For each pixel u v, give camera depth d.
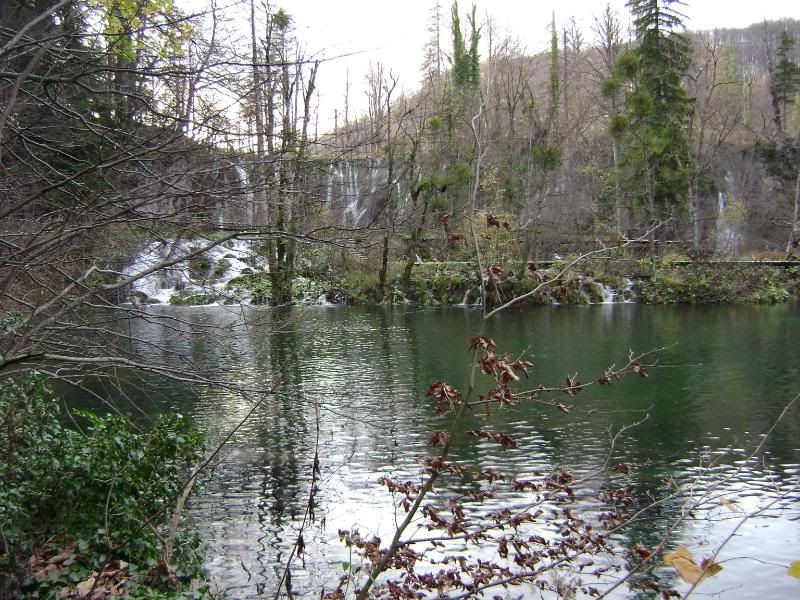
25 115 4.22
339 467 7.86
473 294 25.05
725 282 25.91
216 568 5.59
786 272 26.62
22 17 3.90
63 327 3.98
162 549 4.74
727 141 37.38
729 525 6.34
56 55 3.59
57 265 4.08
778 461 8.10
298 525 6.43
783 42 42.00
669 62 30.69
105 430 5.28
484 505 6.75
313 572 5.55
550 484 4.11
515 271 19.73
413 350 15.43
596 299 25.97
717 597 5.16
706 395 11.22
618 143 29.20
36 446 4.89
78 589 4.24
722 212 31.70
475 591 3.80
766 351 15.16
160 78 3.93
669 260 26.22
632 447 8.67
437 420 9.81
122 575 4.50
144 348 8.59
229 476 7.64
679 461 8.14
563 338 17.38
